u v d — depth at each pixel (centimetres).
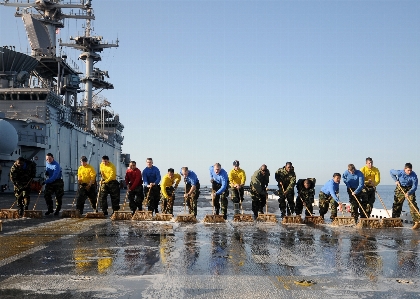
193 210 1355
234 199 1402
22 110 3953
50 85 5078
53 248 699
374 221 1074
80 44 5822
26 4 4719
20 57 4141
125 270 533
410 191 1241
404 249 708
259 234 906
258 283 469
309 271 532
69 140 4703
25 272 519
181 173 1360
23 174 1349
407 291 438
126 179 1382
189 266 560
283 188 1409
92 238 823
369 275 511
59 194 1373
